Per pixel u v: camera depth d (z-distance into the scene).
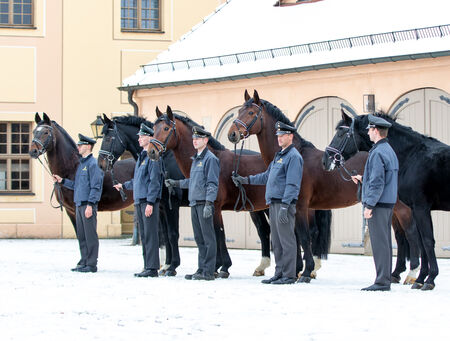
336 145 12.05
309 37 19.83
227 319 8.78
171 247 14.26
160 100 22.92
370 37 18.33
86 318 8.91
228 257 13.46
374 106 18.28
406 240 12.91
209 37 22.95
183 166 13.38
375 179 11.07
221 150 13.53
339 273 14.20
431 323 8.43
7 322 8.66
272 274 14.17
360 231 18.72
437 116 17.41
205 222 12.83
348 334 7.84
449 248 17.41
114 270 14.93
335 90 19.00
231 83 21.05
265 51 20.33
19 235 26.38
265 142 12.85
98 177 14.45
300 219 12.68
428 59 17.34
